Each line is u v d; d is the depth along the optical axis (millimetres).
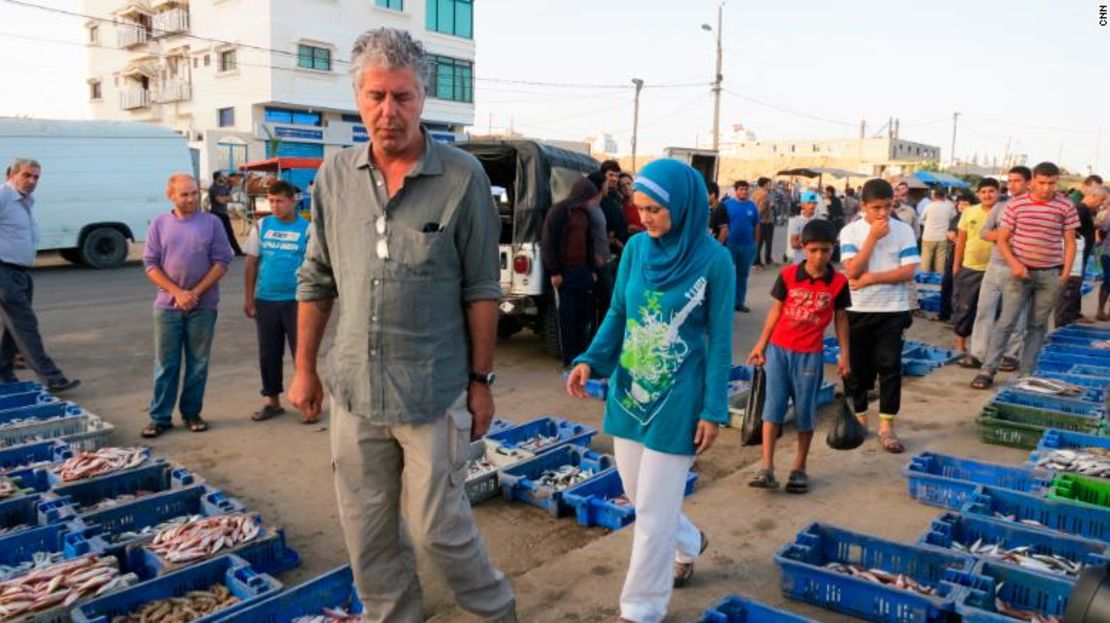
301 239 6086
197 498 4410
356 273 2527
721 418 2795
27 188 6727
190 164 17625
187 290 5727
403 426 2545
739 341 9680
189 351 5902
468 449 2666
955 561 3480
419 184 2498
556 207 7355
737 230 11438
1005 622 2918
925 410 6520
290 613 3256
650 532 2883
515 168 8805
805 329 4531
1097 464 4582
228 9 35844
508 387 7430
